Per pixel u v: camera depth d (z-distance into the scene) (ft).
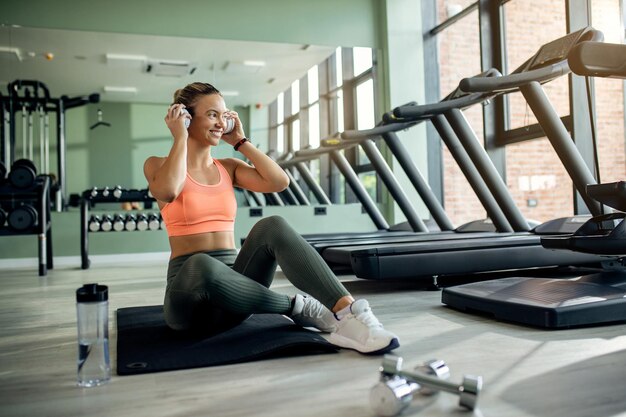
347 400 3.73
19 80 17.90
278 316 6.63
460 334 5.79
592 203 8.93
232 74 19.83
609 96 12.63
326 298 5.09
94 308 4.26
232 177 6.09
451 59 20.04
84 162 18.13
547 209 16.80
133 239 19.44
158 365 4.61
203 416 3.49
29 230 14.53
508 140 16.19
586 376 4.16
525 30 16.03
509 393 3.78
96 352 4.27
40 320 7.50
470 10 18.37
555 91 15.72
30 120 17.75
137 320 6.91
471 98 10.80
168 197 5.07
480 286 7.50
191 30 19.43
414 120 12.31
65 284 12.21
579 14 13.01
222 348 5.04
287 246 5.19
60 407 3.74
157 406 3.70
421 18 21.04
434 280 9.46
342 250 9.98
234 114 5.95
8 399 3.93
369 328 4.88
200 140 5.56
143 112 18.75
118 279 13.08
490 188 11.46
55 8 18.29
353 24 20.94
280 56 20.22
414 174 14.01
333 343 5.18
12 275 14.67
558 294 6.42
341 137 13.46
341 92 20.67
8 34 17.99
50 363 5.05
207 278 4.93
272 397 3.83
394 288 9.89
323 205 20.95
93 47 18.57
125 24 18.83
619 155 12.49
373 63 21.01
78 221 18.80
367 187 21.44
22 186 14.65
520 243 9.66
